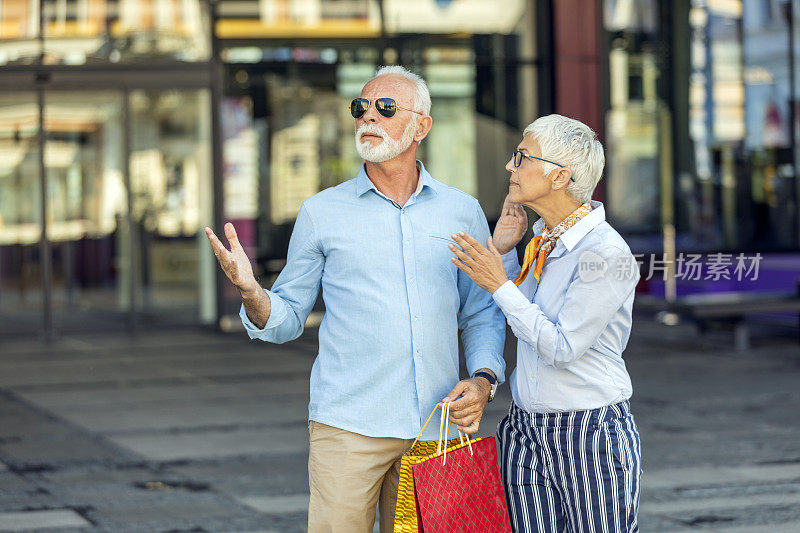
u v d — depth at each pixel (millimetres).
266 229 13945
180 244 13984
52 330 13617
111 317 13906
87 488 5773
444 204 3156
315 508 3113
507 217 3203
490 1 14273
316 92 13977
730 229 14828
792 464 6227
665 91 14711
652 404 8297
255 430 7383
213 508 5352
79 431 7383
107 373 10297
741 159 14812
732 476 5957
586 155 2840
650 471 6102
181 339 13102
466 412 2949
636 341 12375
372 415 3045
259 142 13883
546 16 14328
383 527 3271
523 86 14406
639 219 14789
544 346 2793
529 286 2967
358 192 3109
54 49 13383
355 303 3068
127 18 13500
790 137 14727
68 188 13633
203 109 13859
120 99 13625
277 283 3236
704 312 10719
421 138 3129
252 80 13828
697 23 14711
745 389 8953
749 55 14758
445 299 3107
